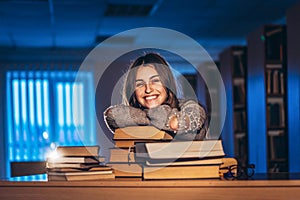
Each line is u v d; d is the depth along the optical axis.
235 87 5.86
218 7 5.38
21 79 7.99
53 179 1.42
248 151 5.73
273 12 5.74
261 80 5.10
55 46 7.91
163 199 1.34
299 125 4.46
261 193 1.32
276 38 5.01
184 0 5.01
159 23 6.27
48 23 6.07
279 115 5.02
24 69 8.01
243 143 5.84
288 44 4.71
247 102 5.72
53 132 7.91
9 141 7.90
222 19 6.09
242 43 7.98
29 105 7.93
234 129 5.83
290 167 4.74
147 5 5.23
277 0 5.09
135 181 1.35
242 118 5.84
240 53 5.88
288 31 4.70
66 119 7.98
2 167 7.83
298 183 1.32
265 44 5.00
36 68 8.03
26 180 1.42
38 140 7.87
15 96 7.96
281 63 5.00
